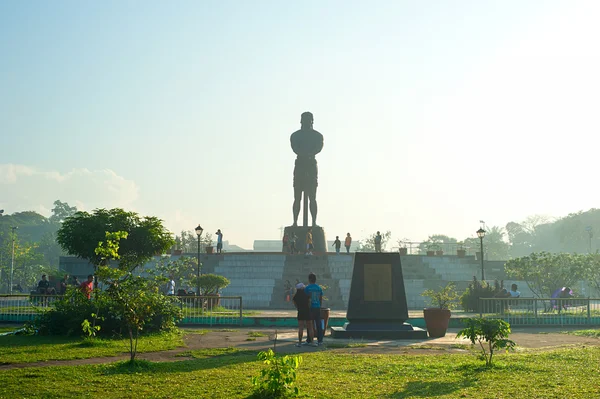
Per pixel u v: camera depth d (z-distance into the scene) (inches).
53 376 481.1
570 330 1048.2
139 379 473.1
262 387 416.2
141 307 576.1
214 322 1088.8
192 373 502.6
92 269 2529.5
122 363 535.8
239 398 407.8
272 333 925.8
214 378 479.5
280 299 1932.8
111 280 600.7
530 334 959.6
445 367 540.1
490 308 1151.0
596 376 486.0
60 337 788.0
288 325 1082.1
